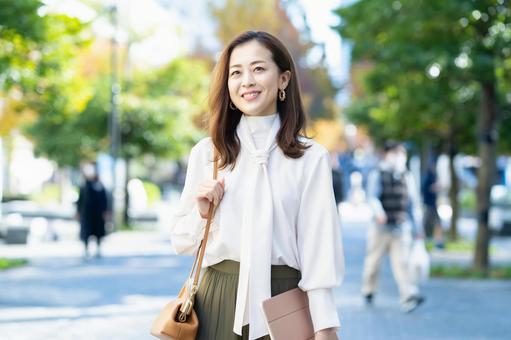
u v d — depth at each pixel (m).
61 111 15.33
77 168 30.64
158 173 58.56
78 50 14.58
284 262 3.12
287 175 3.13
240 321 3.08
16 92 15.17
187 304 3.18
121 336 8.36
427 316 10.04
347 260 18.09
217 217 3.14
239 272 3.12
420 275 10.37
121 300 11.17
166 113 28.31
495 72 14.11
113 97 26.38
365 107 29.53
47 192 40.56
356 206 45.97
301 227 3.12
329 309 3.06
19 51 13.68
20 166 38.53
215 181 3.12
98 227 17.62
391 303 11.18
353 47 15.86
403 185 10.65
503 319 9.87
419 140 24.08
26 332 8.53
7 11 12.87
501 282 13.66
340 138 57.38
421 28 14.24
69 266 15.97
